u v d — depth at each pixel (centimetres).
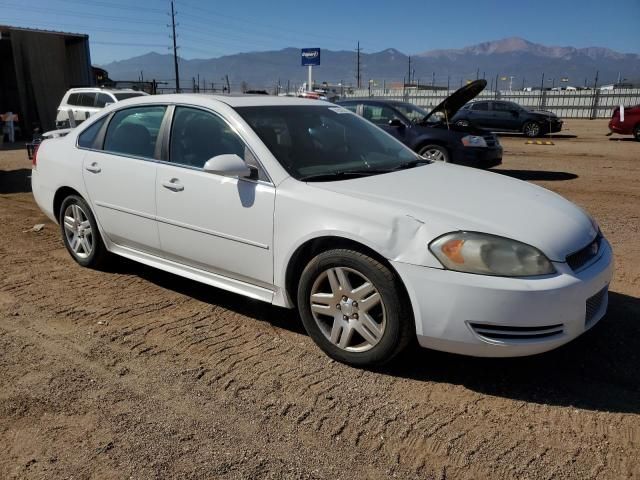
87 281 486
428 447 265
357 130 446
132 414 292
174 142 416
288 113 417
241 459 258
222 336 381
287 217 343
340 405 299
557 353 354
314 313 348
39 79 2194
